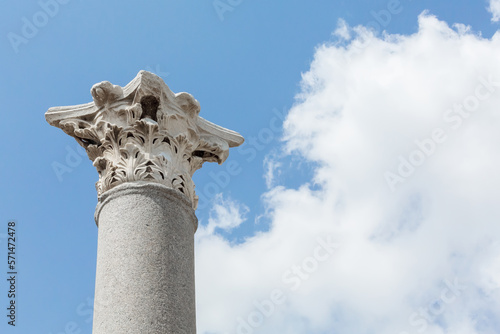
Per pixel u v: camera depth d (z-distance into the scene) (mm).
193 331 10266
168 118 12195
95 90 12141
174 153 12086
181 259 10758
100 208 11453
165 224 10945
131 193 11203
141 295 10016
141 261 10367
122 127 11953
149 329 9727
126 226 10781
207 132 13188
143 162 11609
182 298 10320
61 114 12570
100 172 12148
